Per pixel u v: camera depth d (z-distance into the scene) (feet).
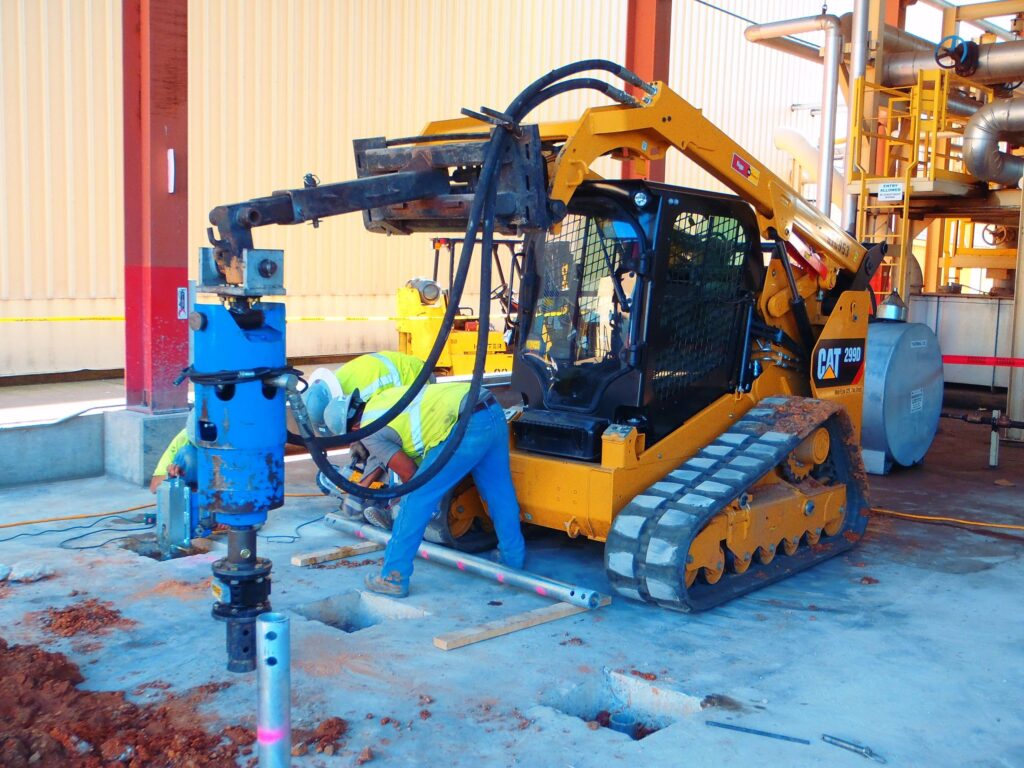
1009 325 43.06
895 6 49.29
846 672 14.88
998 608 18.04
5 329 38.04
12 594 17.58
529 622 16.57
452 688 13.98
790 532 20.16
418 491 17.62
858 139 40.57
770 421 20.25
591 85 16.39
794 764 11.96
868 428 29.27
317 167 45.50
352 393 17.66
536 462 19.06
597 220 19.12
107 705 13.05
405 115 47.88
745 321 20.76
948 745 12.59
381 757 12.00
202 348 12.91
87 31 38.63
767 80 65.87
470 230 13.34
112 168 39.96
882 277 44.75
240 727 12.50
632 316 18.53
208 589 17.95
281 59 43.68
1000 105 39.24
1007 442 35.55
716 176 19.88
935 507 25.84
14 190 37.45
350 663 14.79
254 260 12.51
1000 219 48.21
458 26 49.03
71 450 26.48
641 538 17.04
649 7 32.65
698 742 12.46
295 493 25.63
